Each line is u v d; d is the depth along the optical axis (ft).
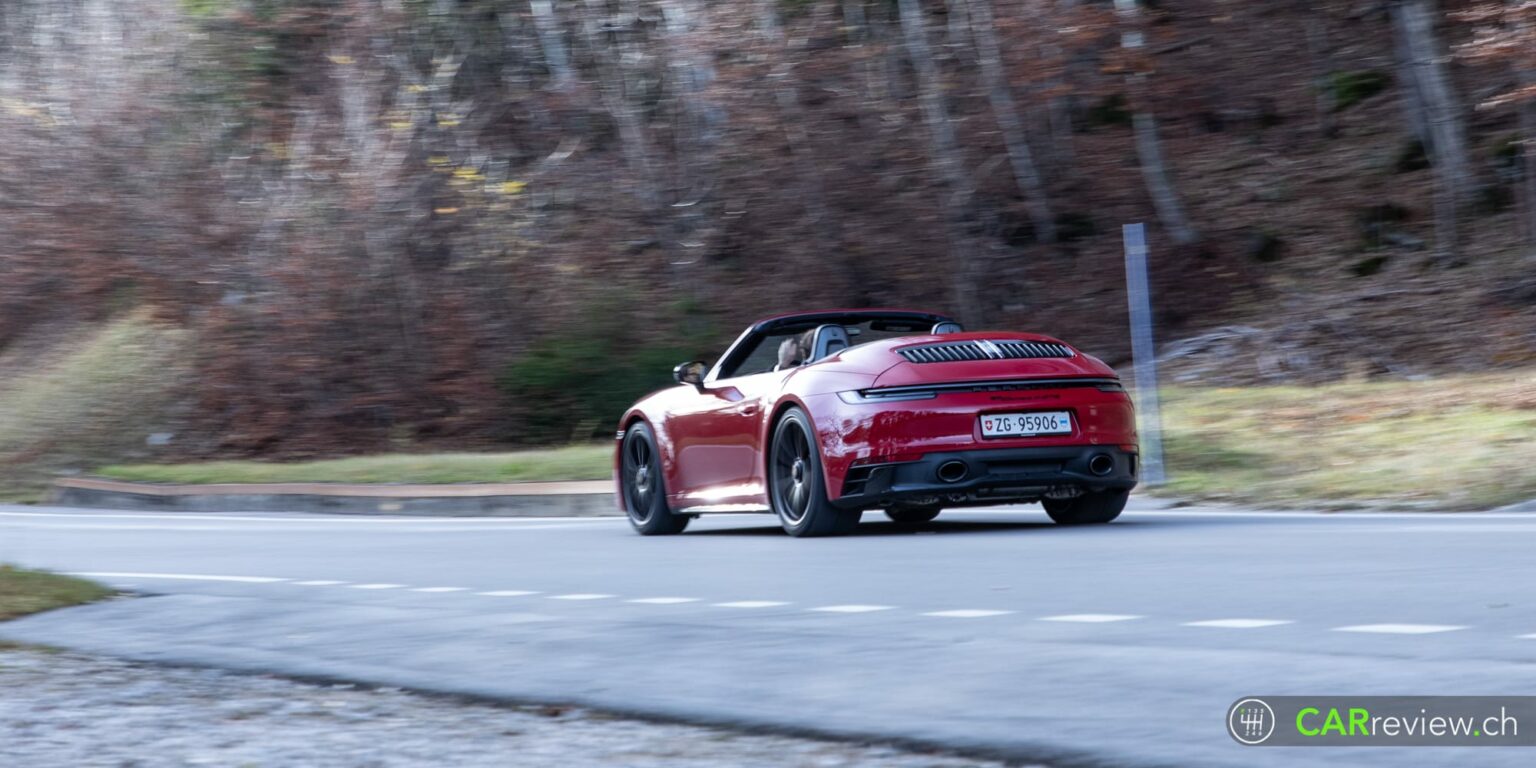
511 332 91.04
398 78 91.91
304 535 46.52
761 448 38.91
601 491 58.59
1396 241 105.50
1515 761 12.14
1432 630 18.94
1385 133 117.80
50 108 92.53
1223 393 72.38
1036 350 37.35
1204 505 46.34
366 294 89.92
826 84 96.43
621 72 97.09
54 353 103.96
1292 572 25.93
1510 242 100.12
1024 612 22.20
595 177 97.25
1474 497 41.55
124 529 52.70
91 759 14.62
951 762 13.08
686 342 90.33
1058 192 114.11
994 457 35.65
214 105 94.94
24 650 22.17
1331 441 54.80
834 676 17.24
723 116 95.76
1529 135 102.27
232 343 91.66
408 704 16.90
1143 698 15.19
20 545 45.83
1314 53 126.21
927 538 35.81
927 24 100.68
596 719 15.64
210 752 14.75
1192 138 123.34
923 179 99.60
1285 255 108.06
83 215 90.43
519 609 24.63
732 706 15.75
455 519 54.85
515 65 99.35
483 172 92.07
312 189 89.56
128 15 95.45
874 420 35.88
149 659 20.83
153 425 91.45
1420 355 87.61
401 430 88.63
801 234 99.55
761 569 30.45
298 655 20.47
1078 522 39.65
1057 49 99.19
